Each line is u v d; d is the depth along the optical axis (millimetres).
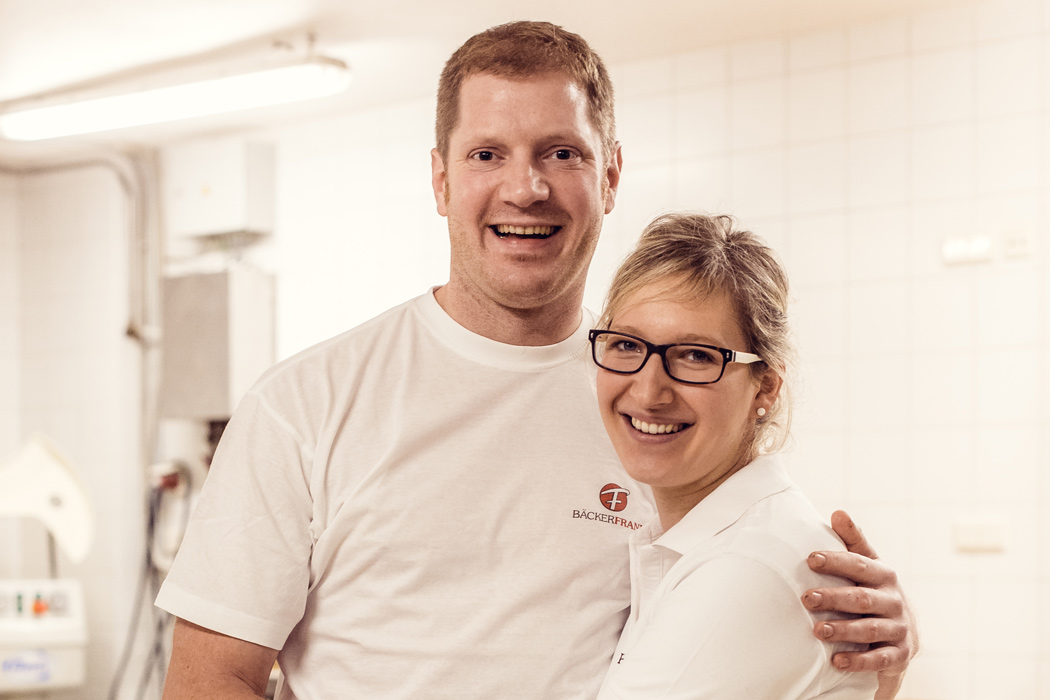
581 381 1323
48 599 3500
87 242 4258
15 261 4391
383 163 3725
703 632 984
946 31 2875
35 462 3580
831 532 1102
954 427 2814
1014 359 2764
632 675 1023
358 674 1206
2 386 4340
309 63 3066
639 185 3250
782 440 1180
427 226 3633
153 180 4148
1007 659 2713
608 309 1142
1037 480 2719
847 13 2922
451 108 1280
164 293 3814
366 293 3734
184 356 3752
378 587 1215
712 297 1078
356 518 1221
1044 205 2754
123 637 4035
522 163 1215
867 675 1058
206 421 3906
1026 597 2707
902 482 2857
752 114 3109
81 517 3592
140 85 3461
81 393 4242
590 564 1242
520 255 1235
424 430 1243
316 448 1237
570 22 2979
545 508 1247
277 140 3938
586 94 1268
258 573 1192
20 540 4277
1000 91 2814
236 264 3852
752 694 975
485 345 1290
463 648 1181
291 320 3871
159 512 3990
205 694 1160
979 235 2814
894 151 2926
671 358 1085
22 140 3961
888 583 1077
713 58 3172
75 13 2883
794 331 1190
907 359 2877
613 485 1289
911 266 2889
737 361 1079
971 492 2783
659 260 1093
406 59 3258
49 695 3873
